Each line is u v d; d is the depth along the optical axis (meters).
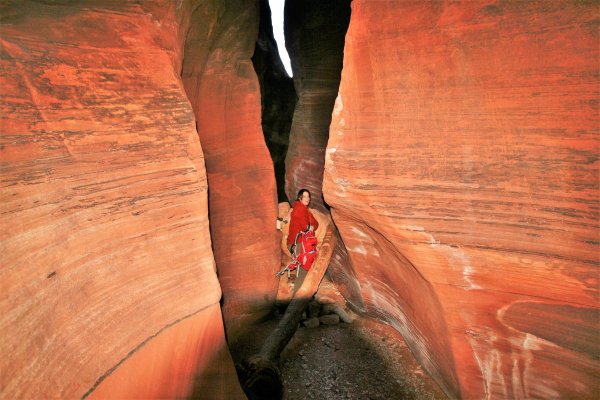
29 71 1.98
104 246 2.17
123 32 2.51
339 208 3.43
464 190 2.50
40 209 1.86
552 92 2.19
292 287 4.99
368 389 3.40
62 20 2.24
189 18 3.47
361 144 2.96
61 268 1.90
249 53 4.74
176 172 2.61
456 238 2.55
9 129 1.81
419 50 2.62
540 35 2.20
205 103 4.49
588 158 2.12
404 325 3.77
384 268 3.63
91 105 2.24
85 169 2.13
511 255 2.38
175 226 2.59
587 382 2.37
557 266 2.26
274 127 8.57
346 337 4.20
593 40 2.06
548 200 2.24
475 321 2.68
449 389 3.17
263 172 4.87
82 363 1.87
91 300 2.03
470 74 2.44
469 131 2.47
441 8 2.50
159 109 2.59
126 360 2.10
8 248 1.66
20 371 1.56
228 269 4.61
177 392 2.34
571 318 2.34
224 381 2.71
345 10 5.54
